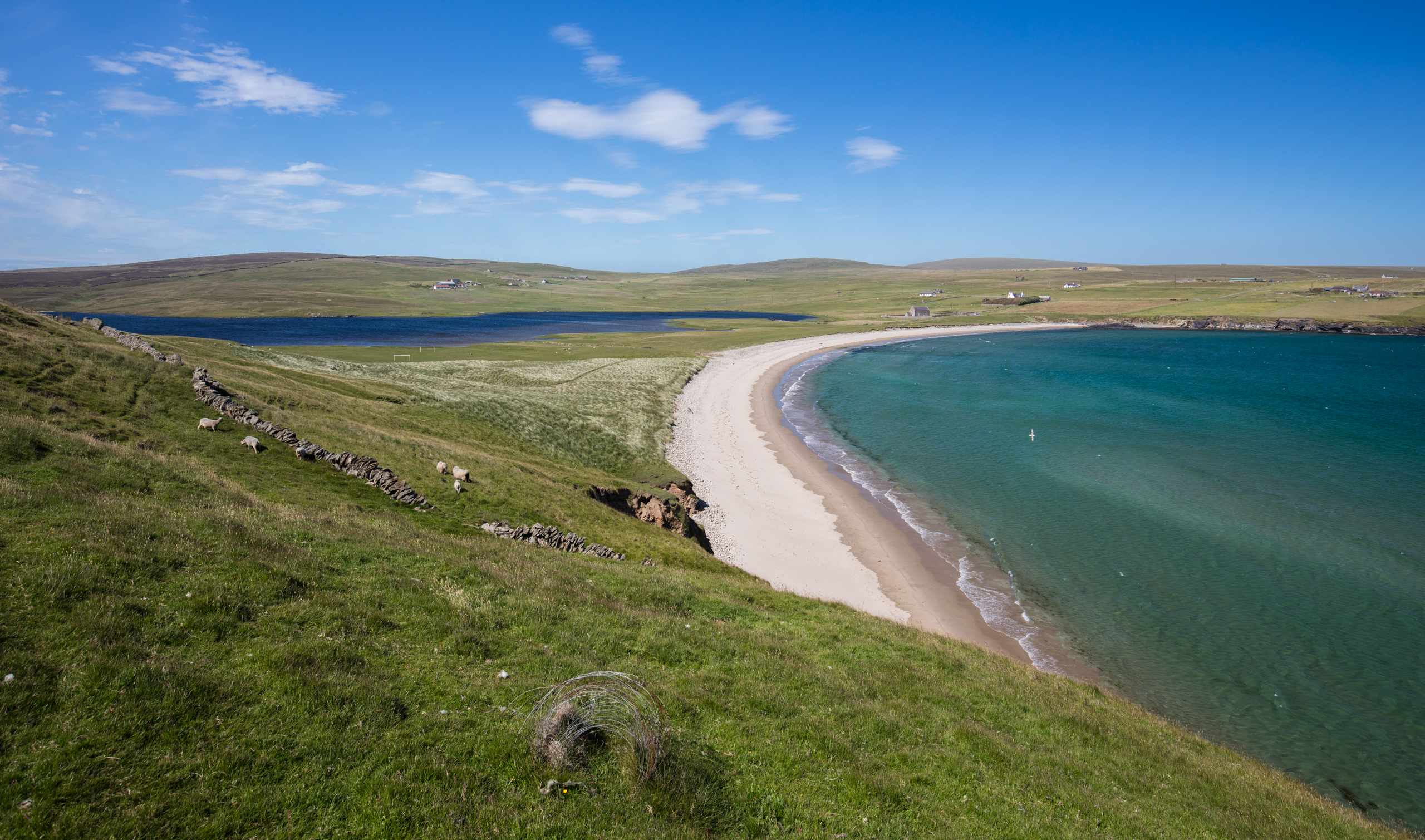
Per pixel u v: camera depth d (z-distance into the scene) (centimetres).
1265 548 4397
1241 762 2045
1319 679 3009
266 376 4969
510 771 1005
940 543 4644
